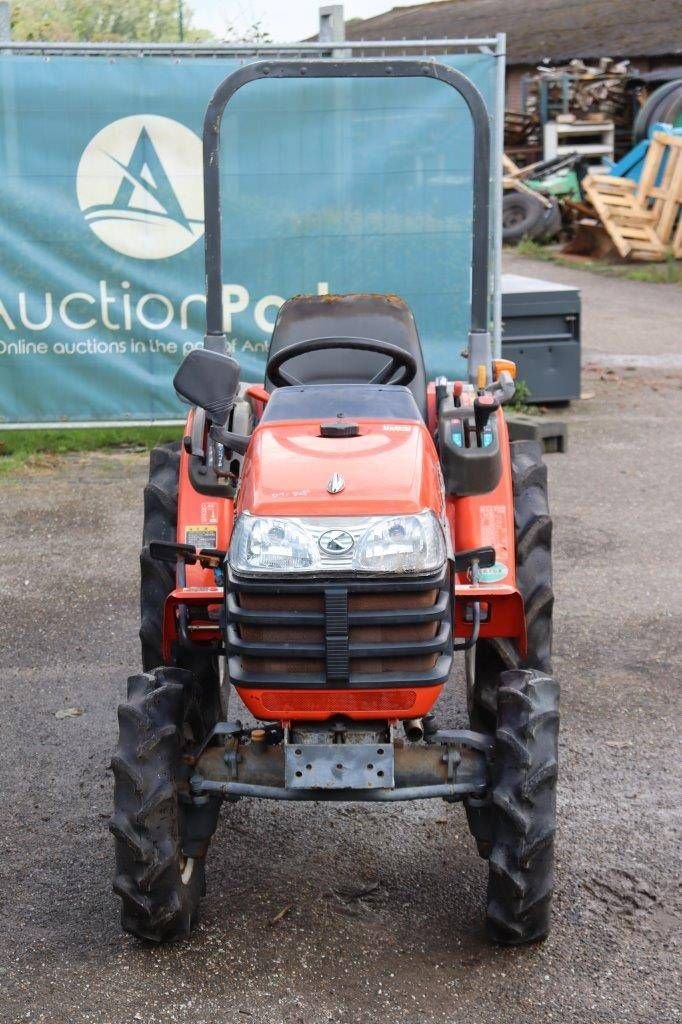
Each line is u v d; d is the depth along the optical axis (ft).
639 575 22.52
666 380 41.37
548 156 89.04
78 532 25.16
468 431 13.50
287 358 13.65
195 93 29.32
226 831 14.37
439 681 11.19
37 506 26.84
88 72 29.07
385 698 11.23
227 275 29.89
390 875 13.42
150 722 11.71
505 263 72.95
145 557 15.74
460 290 30.07
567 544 24.25
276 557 11.05
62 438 31.89
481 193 14.03
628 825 14.23
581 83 91.09
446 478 13.23
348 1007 11.14
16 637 19.95
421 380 14.37
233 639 11.33
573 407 37.09
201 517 14.92
